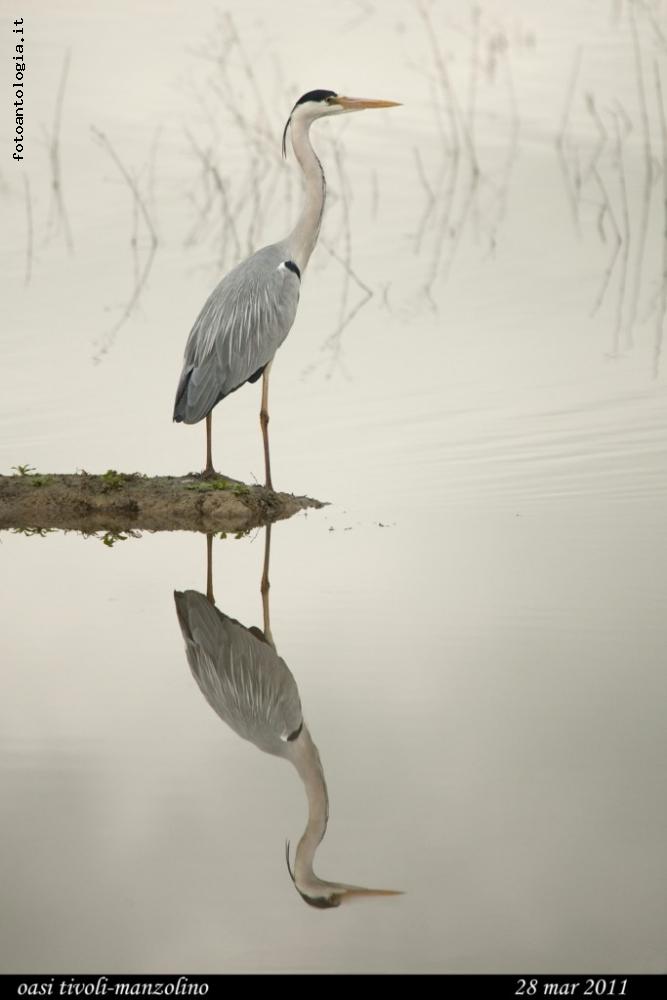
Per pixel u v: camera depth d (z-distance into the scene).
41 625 11.19
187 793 8.65
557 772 8.73
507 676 10.05
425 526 13.13
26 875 7.84
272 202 25.64
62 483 14.02
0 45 35.00
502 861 7.82
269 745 9.30
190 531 13.50
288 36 36.56
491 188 26.47
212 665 10.48
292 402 16.67
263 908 7.56
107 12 39.00
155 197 25.64
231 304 14.02
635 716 9.42
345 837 8.08
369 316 19.88
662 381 17.05
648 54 34.53
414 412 16.19
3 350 18.20
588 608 11.20
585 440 15.16
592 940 7.26
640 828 8.13
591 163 27.16
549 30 37.28
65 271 21.75
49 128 29.12
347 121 30.48
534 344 18.52
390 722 9.41
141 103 30.94
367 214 25.11
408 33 37.06
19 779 8.76
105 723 9.55
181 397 14.11
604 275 21.61
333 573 12.15
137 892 7.66
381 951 7.24
